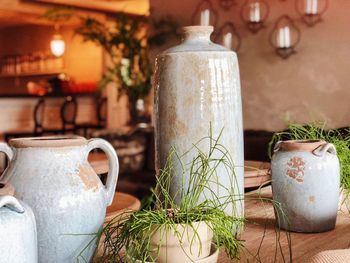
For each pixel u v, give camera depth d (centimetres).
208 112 113
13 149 91
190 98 113
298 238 120
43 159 88
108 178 98
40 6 866
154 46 546
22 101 831
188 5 505
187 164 113
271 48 448
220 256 105
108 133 489
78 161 92
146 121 580
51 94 880
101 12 931
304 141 130
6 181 88
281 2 438
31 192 86
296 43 434
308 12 422
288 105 444
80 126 830
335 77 416
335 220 128
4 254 69
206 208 95
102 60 942
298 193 123
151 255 89
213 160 109
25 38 1045
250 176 176
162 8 529
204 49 116
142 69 555
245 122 472
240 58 468
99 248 106
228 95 116
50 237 86
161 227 88
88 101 929
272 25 446
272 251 109
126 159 468
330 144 125
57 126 881
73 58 991
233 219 97
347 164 144
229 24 472
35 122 775
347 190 146
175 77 114
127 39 558
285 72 443
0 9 827
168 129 116
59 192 87
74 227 87
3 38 1086
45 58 1005
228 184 115
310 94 430
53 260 87
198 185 101
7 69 1058
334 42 414
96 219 91
